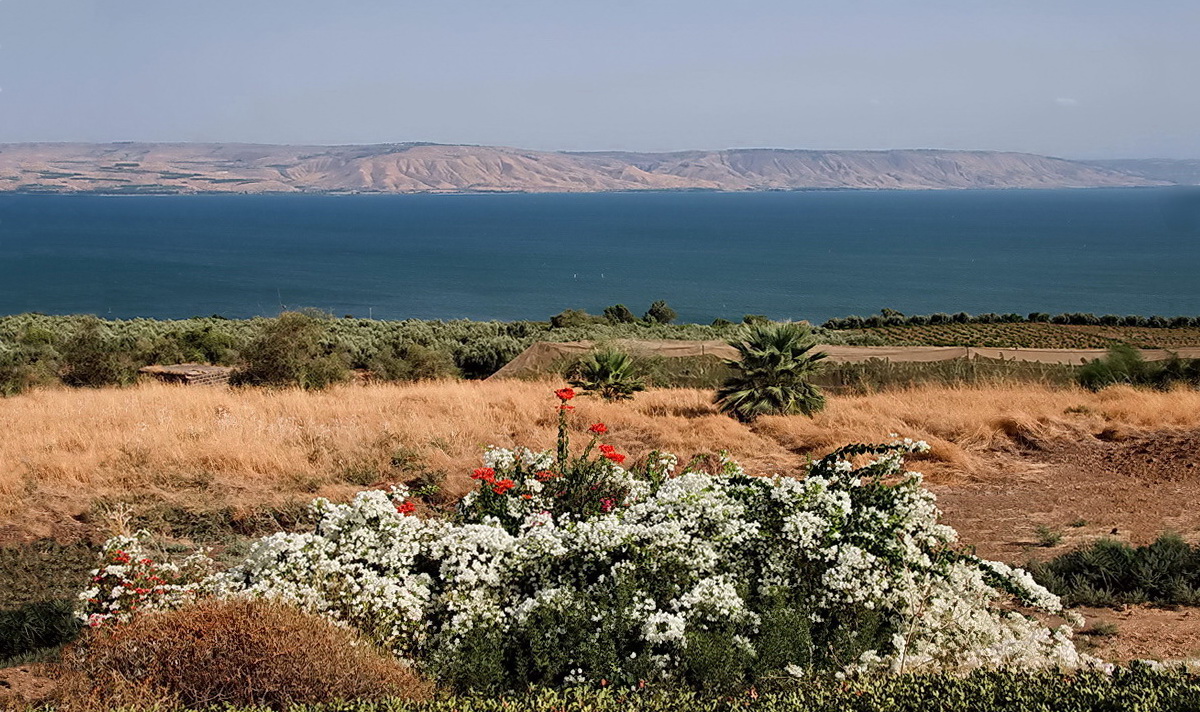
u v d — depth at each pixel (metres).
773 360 13.02
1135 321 62.28
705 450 11.05
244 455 10.40
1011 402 13.20
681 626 4.54
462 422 12.59
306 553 5.26
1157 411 12.27
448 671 4.61
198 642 4.21
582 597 4.88
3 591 6.98
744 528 5.30
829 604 5.00
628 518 5.64
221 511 8.88
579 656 4.53
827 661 4.71
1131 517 8.32
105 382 22.02
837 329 59.03
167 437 11.19
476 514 6.22
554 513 6.30
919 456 10.64
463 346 34.03
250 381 19.48
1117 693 3.63
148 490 9.40
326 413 13.55
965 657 4.78
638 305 112.38
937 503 9.06
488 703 3.95
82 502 8.99
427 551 5.41
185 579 5.75
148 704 3.98
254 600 4.60
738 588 5.02
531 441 11.59
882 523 5.23
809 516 5.18
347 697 4.12
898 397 13.91
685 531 5.38
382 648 4.70
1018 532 8.05
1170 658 5.13
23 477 9.57
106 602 5.36
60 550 7.91
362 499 5.52
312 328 20.67
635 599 4.78
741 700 4.04
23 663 5.55
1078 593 6.41
